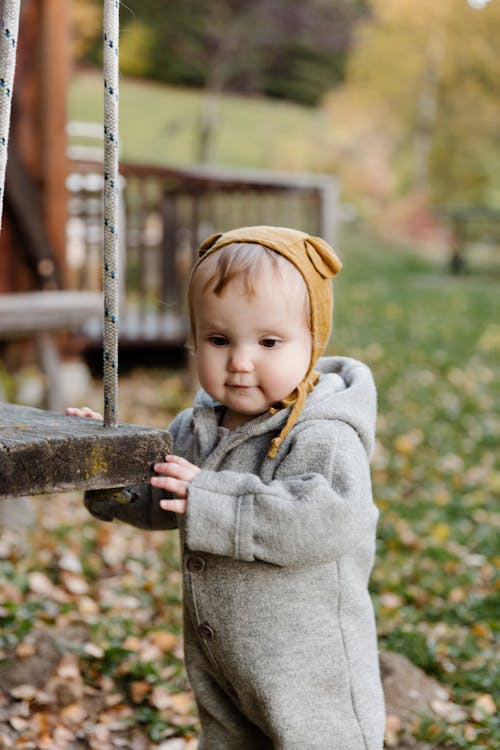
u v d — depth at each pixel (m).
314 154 26.91
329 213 8.48
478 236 24.66
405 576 4.17
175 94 26.98
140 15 24.47
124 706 2.97
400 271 18.95
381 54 26.86
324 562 1.76
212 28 23.72
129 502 1.91
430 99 27.69
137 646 3.30
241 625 1.85
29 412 1.92
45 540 4.43
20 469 1.46
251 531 1.71
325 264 1.89
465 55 26.78
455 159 27.86
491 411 7.68
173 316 9.50
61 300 6.04
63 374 7.51
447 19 26.33
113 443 1.60
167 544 4.58
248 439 1.91
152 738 2.79
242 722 2.00
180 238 9.04
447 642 3.46
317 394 1.91
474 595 3.94
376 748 1.88
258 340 1.82
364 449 1.91
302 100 29.88
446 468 6.04
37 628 3.31
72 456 1.53
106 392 1.68
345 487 1.76
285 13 24.09
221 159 25.44
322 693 1.84
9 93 1.45
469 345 10.58
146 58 26.41
